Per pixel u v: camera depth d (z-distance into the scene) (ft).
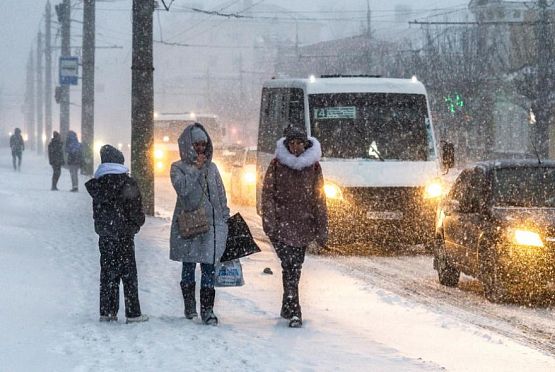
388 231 98.99
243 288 71.82
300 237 56.65
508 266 67.56
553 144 291.58
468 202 74.18
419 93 105.81
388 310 63.31
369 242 99.50
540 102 247.91
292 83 111.86
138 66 123.95
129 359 45.16
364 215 98.63
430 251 101.09
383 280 81.25
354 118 103.65
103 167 55.83
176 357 45.91
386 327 57.26
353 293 70.44
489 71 307.78
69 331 51.70
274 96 120.98
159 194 185.68
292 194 56.59
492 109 310.45
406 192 99.25
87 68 228.43
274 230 56.75
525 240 67.21
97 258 83.71
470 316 64.08
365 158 101.65
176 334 52.21
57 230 107.34
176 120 245.86
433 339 53.88
